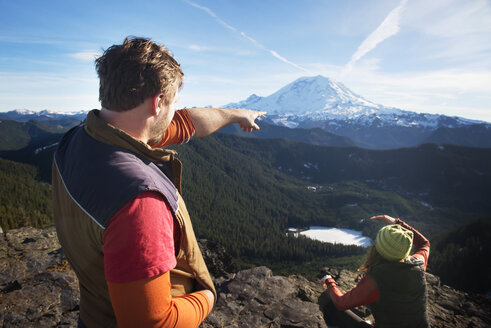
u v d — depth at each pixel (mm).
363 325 2914
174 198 1016
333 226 164375
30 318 3158
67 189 940
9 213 62781
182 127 1547
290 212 180000
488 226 92438
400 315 2004
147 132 1058
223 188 197500
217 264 7320
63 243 1044
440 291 5785
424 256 2389
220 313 3734
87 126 997
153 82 945
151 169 995
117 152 932
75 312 3318
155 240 812
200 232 130625
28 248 4746
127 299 781
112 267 792
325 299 3393
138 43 979
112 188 828
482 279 75875
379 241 2119
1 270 4020
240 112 1902
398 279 2008
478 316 4918
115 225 793
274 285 4422
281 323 3596
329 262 106000
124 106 943
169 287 869
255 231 143750
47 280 3811
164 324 818
